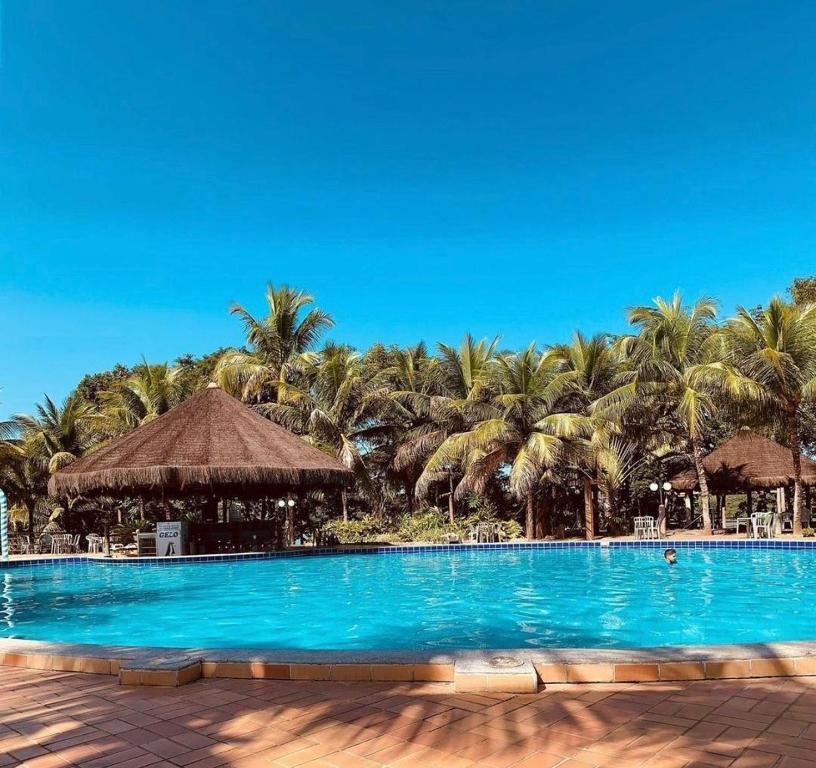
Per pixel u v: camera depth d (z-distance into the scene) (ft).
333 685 16.08
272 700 15.01
